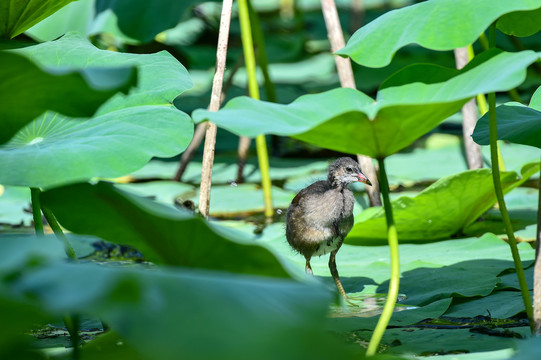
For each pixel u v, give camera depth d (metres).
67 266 4.27
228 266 5.70
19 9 6.15
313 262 6.46
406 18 6.01
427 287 6.25
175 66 6.14
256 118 5.93
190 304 4.12
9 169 5.95
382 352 6.02
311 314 4.36
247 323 4.10
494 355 5.99
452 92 5.94
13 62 5.12
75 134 6.04
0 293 4.01
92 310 3.84
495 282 6.23
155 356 3.84
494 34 6.09
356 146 5.95
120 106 6.09
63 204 5.88
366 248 6.49
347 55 6.02
